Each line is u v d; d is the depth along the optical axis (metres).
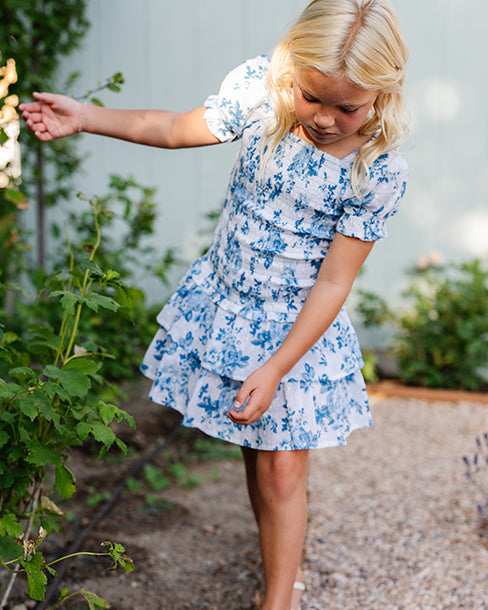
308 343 1.41
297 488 1.54
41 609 1.73
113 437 1.27
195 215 4.33
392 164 1.41
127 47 4.20
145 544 2.14
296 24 1.27
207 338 1.58
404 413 3.56
